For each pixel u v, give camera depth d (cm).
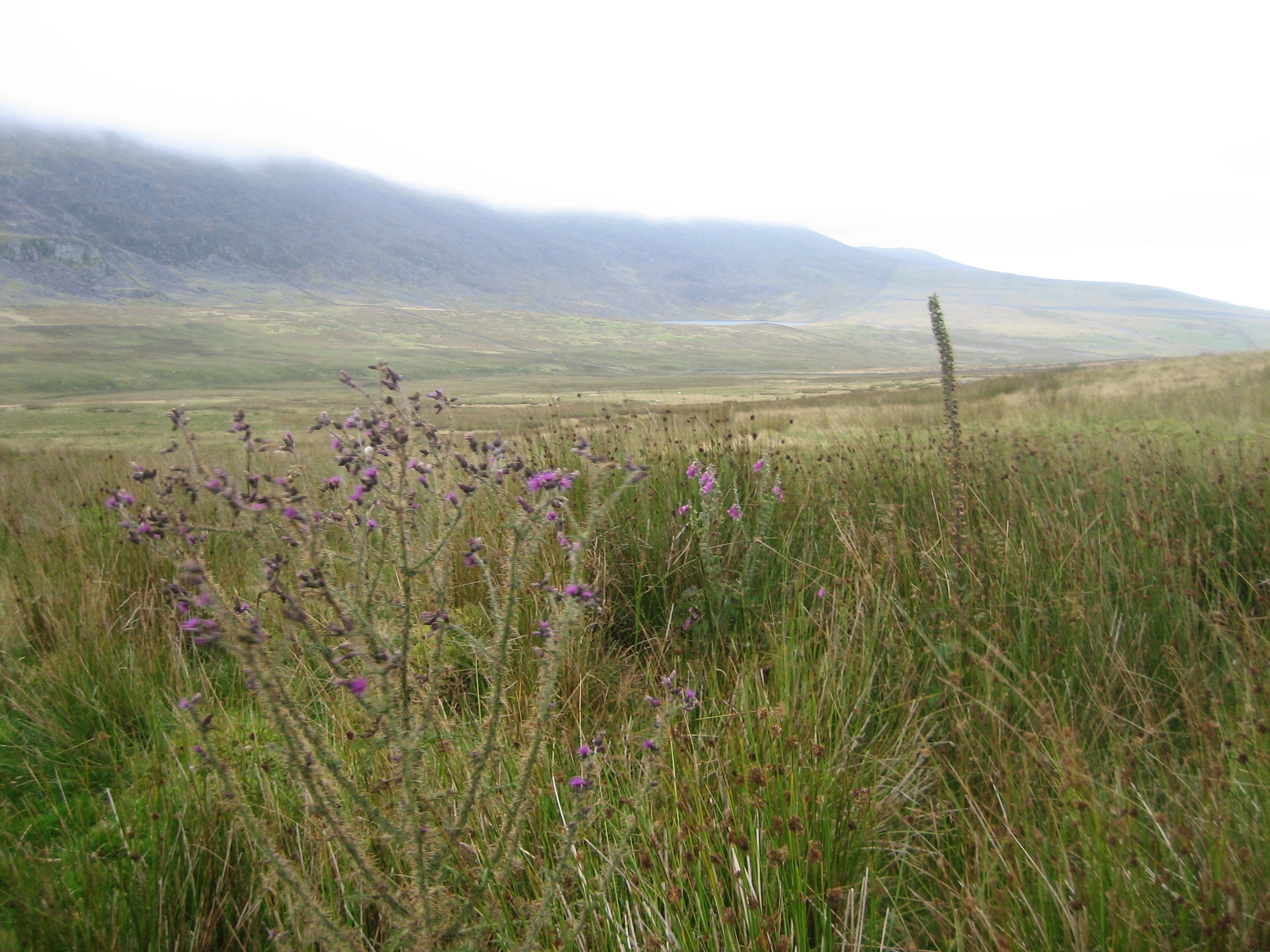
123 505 171
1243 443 708
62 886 207
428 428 216
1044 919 178
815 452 727
